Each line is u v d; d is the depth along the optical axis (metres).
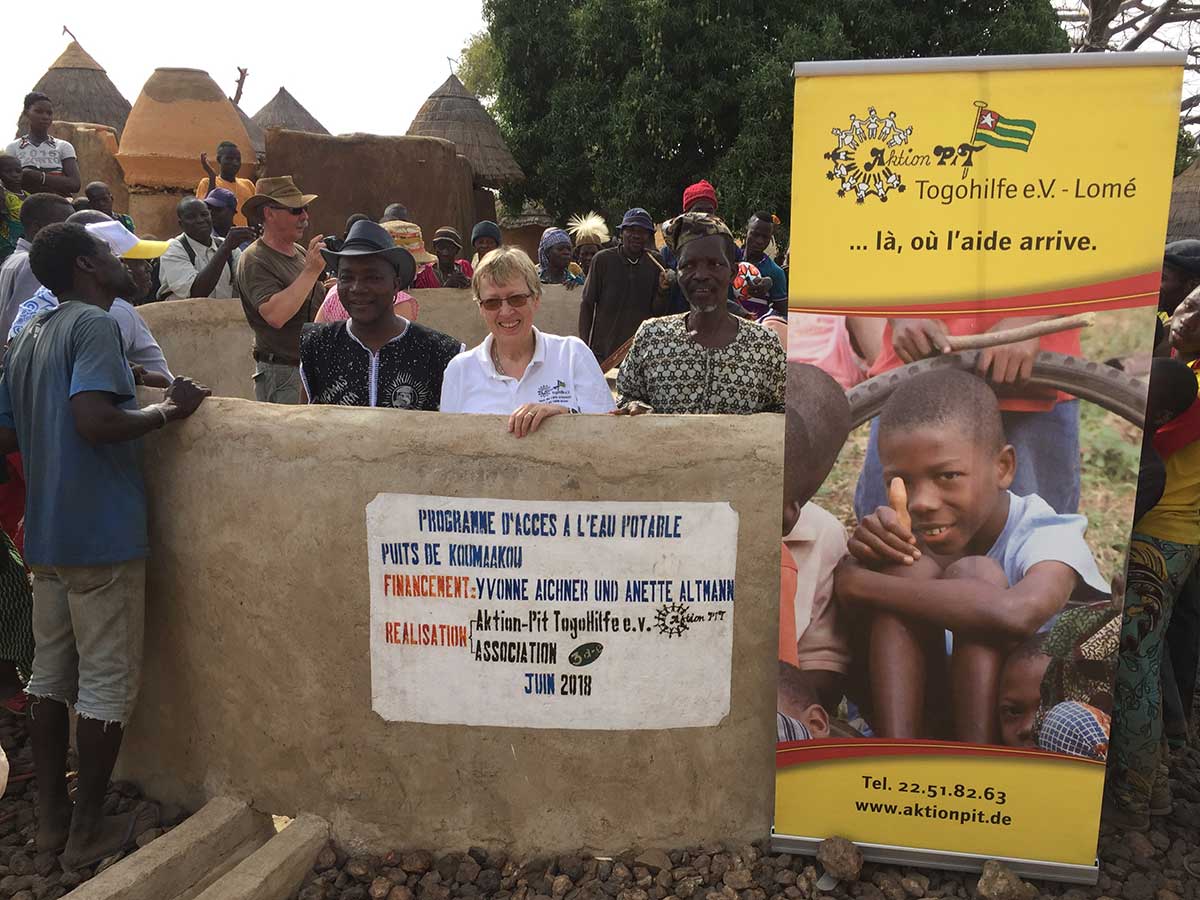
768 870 2.97
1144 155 2.37
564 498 2.86
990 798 2.82
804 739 2.89
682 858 3.05
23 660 3.69
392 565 2.97
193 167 11.31
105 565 3.05
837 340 2.63
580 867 3.04
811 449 2.71
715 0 15.86
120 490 3.06
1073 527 2.62
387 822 3.15
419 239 7.64
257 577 3.11
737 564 2.89
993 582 2.69
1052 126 2.39
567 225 19.02
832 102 2.48
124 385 2.98
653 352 3.48
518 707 3.00
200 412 3.16
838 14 16.05
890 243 2.54
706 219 3.36
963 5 15.97
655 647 2.94
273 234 5.09
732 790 3.06
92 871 3.13
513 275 3.14
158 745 3.46
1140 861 3.03
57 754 3.24
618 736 3.00
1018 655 2.72
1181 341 3.40
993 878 2.75
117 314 3.91
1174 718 3.63
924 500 2.68
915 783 2.86
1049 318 2.51
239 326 7.30
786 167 15.65
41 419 3.01
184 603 3.27
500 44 18.45
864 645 2.80
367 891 3.03
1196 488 3.13
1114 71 2.34
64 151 9.26
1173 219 11.61
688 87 16.41
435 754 3.08
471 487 2.89
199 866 3.07
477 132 17.19
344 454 2.96
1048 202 2.44
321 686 3.10
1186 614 3.73
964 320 2.55
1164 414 3.01
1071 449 2.58
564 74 18.56
